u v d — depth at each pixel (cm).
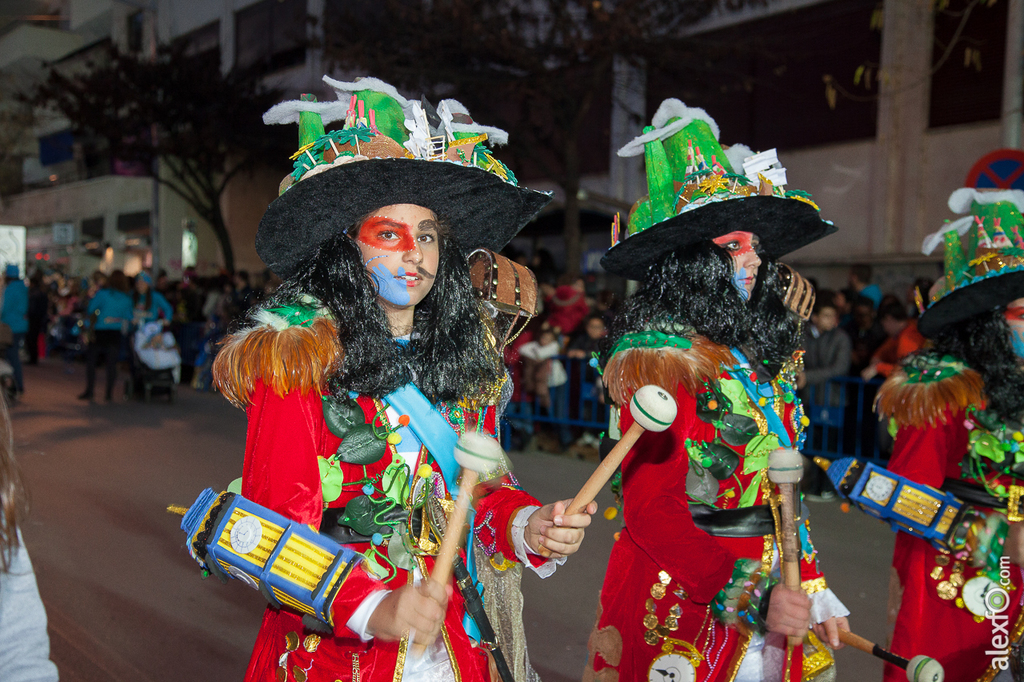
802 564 223
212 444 826
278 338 167
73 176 3192
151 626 402
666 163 243
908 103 1120
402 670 172
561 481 689
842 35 1183
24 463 727
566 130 1145
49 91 1973
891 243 1145
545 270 1019
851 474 260
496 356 203
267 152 2072
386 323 183
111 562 485
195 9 2431
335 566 159
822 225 250
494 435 204
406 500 180
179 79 1931
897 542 269
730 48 1119
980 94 1057
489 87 1146
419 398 182
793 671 212
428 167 181
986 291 262
